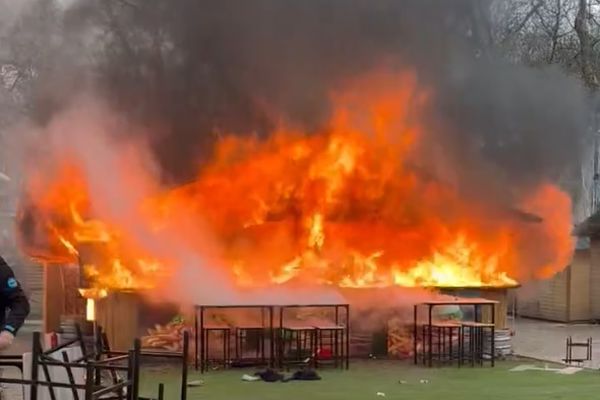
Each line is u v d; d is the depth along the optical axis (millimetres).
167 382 8836
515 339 15477
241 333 9859
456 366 10070
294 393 8305
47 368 5305
